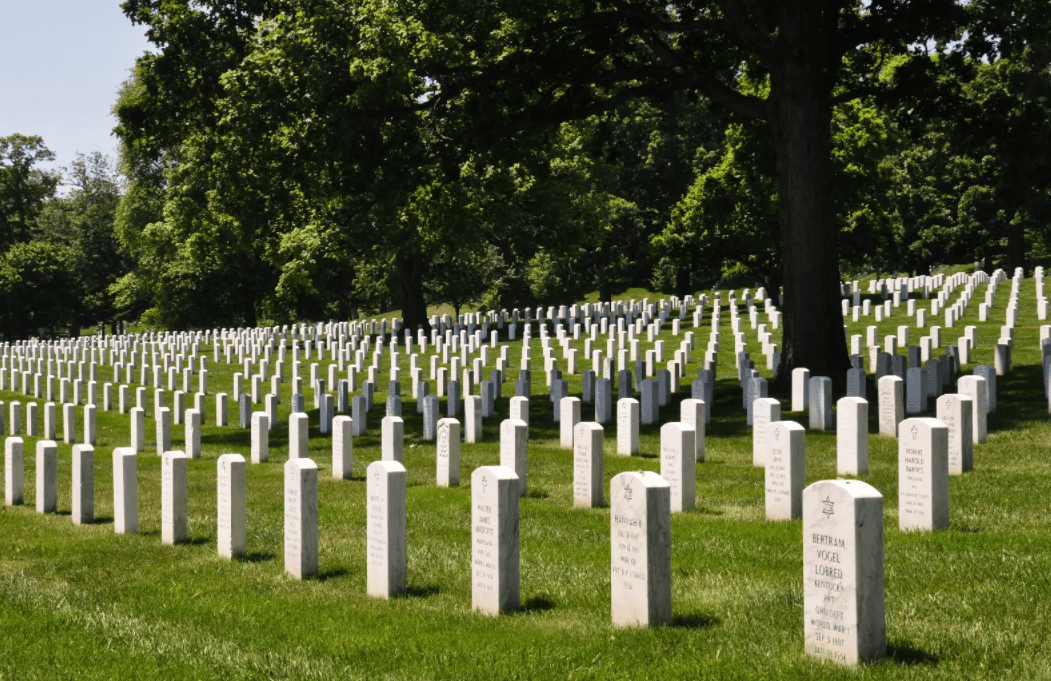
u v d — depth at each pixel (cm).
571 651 840
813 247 2733
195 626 972
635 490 908
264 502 1666
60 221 11156
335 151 2772
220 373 4375
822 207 2744
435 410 2422
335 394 3572
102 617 1002
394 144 2906
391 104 2812
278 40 2797
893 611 908
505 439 1658
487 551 988
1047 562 1025
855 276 8338
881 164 7106
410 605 1024
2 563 1288
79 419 3334
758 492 1577
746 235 5803
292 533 1168
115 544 1384
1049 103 3138
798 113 2727
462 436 2456
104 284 10394
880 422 2080
